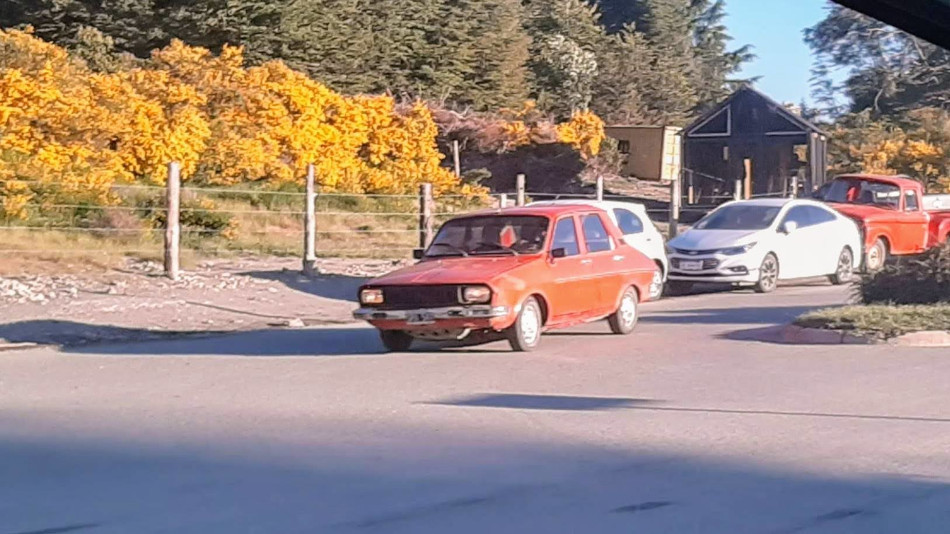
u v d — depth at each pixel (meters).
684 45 79.62
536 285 14.26
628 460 8.62
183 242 24.64
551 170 46.91
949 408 10.50
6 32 29.16
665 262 21.69
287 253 25.02
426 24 49.75
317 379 12.42
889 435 9.45
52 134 25.94
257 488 7.87
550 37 60.12
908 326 14.69
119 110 27.30
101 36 37.19
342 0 44.62
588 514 7.25
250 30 40.56
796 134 49.41
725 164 51.09
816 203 24.05
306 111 32.00
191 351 14.99
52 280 19.67
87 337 16.12
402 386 11.88
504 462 8.56
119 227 23.92
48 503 7.52
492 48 51.66
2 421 10.16
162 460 8.67
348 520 7.12
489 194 35.84
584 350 14.42
